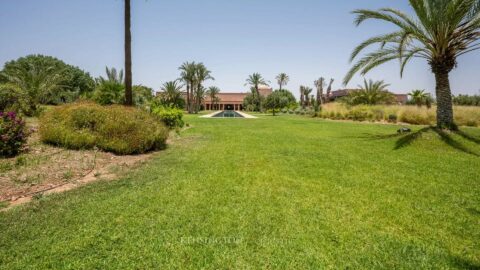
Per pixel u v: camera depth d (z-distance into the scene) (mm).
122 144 6781
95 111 7359
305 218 3285
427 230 3088
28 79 17922
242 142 9609
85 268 2258
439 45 9883
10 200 3609
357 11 10570
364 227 3109
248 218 3242
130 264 2320
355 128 15758
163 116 13391
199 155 7059
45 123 7219
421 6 9445
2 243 2574
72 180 4570
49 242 2615
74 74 51906
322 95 50750
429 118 19297
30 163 5301
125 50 11328
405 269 2377
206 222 3113
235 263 2377
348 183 4770
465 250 2691
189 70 45688
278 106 50531
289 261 2430
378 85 32719
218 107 93812
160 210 3408
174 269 2281
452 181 5004
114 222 3059
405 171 5715
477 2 8633
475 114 17719
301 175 5246
